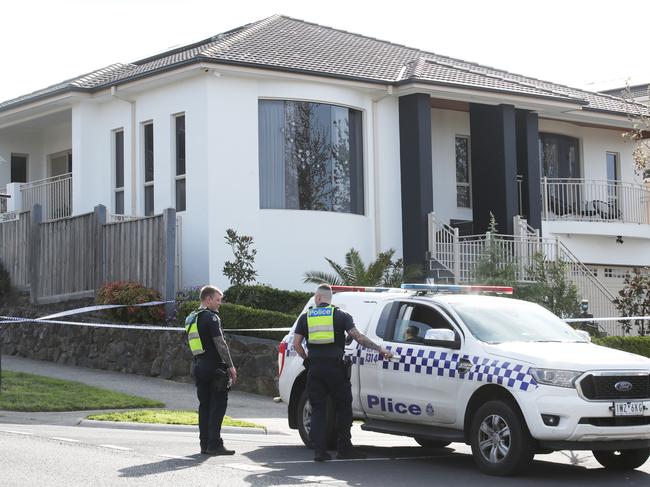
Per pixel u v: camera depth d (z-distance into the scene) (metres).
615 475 10.53
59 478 9.16
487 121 25.34
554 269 21.25
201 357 11.31
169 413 14.62
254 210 21.97
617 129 29.94
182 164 22.72
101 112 24.97
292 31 26.11
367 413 11.75
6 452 10.68
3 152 28.92
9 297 23.23
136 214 23.62
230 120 21.92
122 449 11.28
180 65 21.59
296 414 12.54
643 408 10.06
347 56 24.86
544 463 11.45
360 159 23.66
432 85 23.36
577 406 9.81
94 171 24.95
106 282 21.11
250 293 19.86
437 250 23.53
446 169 26.62
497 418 10.23
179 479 9.34
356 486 9.37
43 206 26.59
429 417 10.99
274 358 18.02
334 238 22.77
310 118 22.77
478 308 11.36
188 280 21.98
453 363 10.77
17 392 15.81
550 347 10.60
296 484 9.34
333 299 12.63
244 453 11.62
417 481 9.77
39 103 25.38
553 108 25.80
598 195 28.92
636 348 19.91
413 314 11.59
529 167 25.91
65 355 21.08
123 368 19.83
